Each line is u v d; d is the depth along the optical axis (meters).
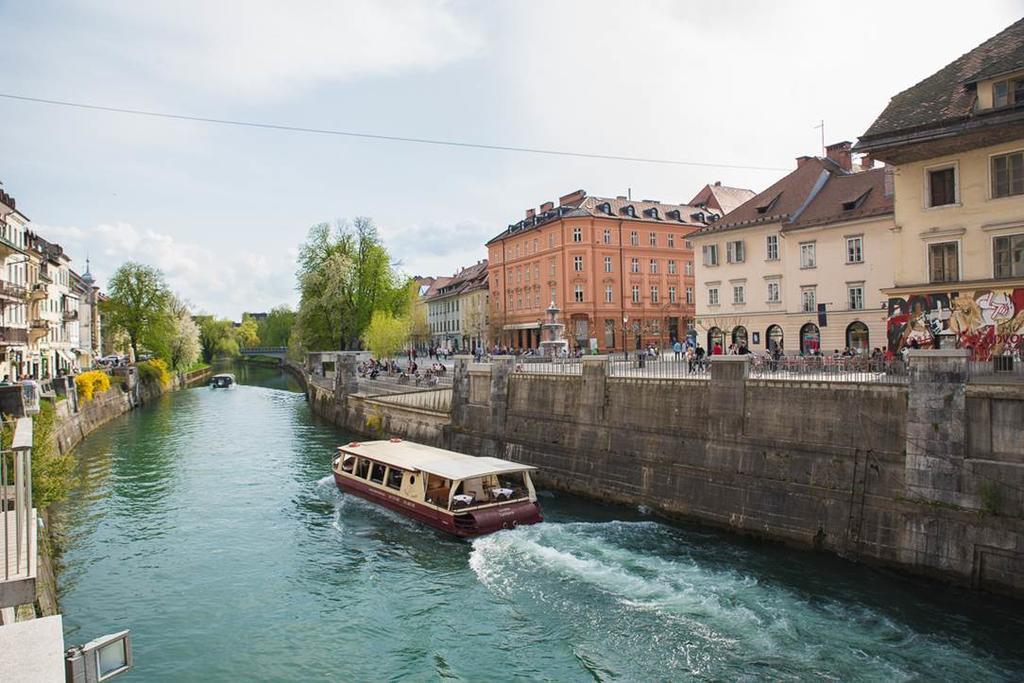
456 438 33.97
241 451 36.91
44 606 14.88
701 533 20.81
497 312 77.06
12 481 14.94
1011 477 15.49
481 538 20.45
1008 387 15.73
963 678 12.22
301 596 17.06
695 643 13.72
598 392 26.25
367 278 69.62
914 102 24.59
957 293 23.78
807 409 19.77
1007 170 22.84
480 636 14.60
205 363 127.69
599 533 20.84
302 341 75.81
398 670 13.38
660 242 71.44
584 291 67.69
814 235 38.97
